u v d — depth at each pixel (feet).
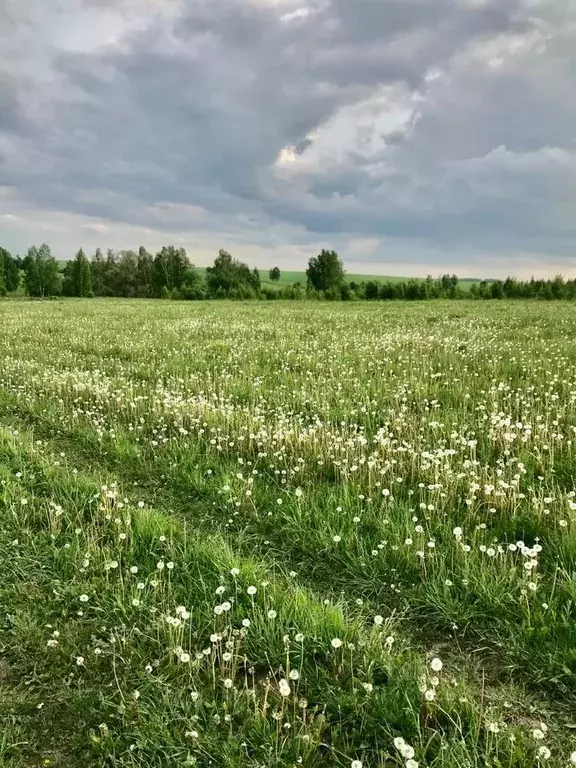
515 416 26.86
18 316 102.17
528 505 16.80
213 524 17.49
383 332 63.41
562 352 43.14
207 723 9.82
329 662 11.25
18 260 401.90
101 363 44.39
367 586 13.89
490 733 9.31
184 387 35.53
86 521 17.54
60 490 19.47
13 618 12.90
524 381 33.45
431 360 41.91
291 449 22.56
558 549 14.55
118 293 366.43
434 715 9.73
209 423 26.50
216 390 34.68
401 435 24.79
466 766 8.58
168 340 59.06
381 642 11.62
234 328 70.28
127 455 23.29
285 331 65.26
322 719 9.66
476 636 12.09
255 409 28.55
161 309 129.39
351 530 15.87
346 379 35.99
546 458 20.61
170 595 13.37
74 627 12.71
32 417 30.09
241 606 12.60
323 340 56.75
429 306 132.05
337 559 14.99
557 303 146.10
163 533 16.12
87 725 10.07
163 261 359.46
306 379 36.04
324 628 11.86
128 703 10.31
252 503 18.07
